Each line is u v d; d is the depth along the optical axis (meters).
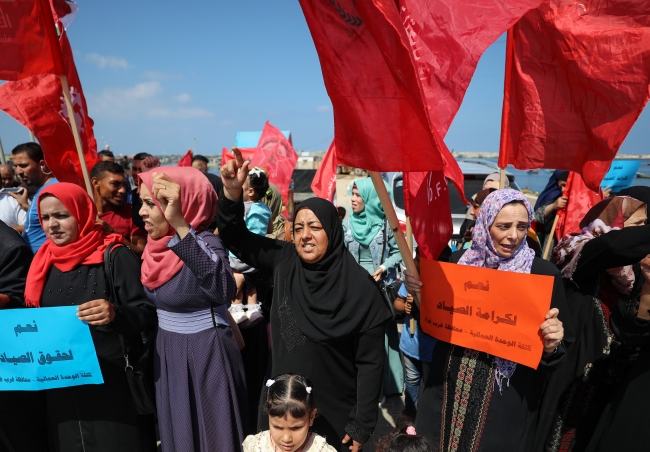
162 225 2.17
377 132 1.82
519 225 1.90
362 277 2.14
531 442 2.31
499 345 1.94
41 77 2.91
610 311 2.14
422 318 2.23
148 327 2.25
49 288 2.21
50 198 2.14
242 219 2.42
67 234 2.18
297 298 2.16
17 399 2.44
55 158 3.01
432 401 2.21
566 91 2.43
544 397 2.29
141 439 2.35
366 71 1.78
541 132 2.53
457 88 2.00
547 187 4.33
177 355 2.21
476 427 2.02
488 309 1.97
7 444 2.43
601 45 2.24
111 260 2.24
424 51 2.04
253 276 3.28
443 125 2.03
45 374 2.10
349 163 1.94
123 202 3.48
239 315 2.84
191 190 2.20
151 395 2.25
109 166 3.23
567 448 2.23
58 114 2.96
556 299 1.96
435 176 2.27
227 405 2.23
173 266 2.14
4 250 2.34
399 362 3.91
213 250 2.16
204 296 2.19
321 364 2.15
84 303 2.05
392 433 2.19
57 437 2.28
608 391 2.21
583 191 3.36
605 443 1.97
